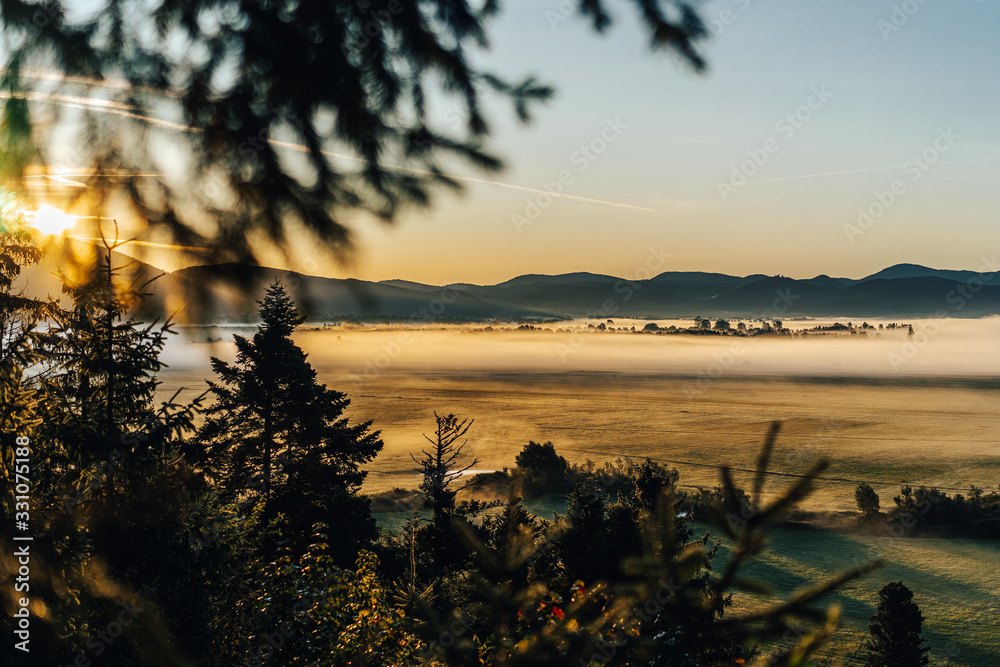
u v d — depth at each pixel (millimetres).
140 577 10203
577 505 18891
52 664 7973
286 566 13156
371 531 26375
